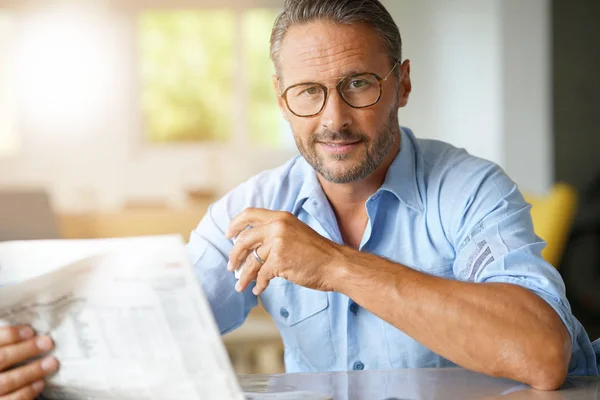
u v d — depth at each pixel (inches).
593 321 217.2
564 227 106.4
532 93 199.3
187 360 31.7
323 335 54.9
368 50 48.8
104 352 32.6
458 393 37.5
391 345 53.2
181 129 210.5
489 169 52.7
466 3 200.8
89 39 205.2
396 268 41.3
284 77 50.6
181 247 31.0
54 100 205.2
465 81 202.2
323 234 55.6
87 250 31.7
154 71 208.4
